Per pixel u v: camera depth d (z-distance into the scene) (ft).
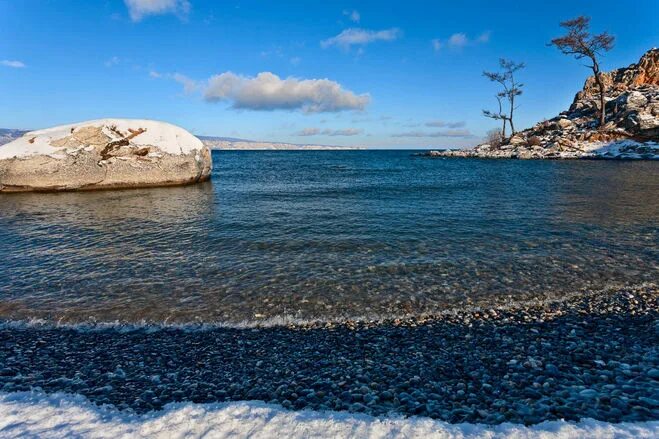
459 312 24.02
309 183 98.63
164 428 12.30
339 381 16.07
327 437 11.69
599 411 13.24
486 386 15.34
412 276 30.04
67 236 43.09
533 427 12.16
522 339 20.11
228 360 18.43
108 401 14.53
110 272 31.42
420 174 121.60
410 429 11.98
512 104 225.15
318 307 24.97
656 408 13.34
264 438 11.72
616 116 183.62
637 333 20.48
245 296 26.71
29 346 20.16
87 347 20.02
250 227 46.65
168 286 28.50
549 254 34.73
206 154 99.19
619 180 86.99
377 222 48.80
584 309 23.97
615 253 34.65
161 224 48.85
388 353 18.88
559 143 175.52
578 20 174.40
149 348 19.89
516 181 92.58
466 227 45.42
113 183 84.38
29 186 77.87
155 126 91.04
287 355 18.89
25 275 30.81
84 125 83.25
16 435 11.97
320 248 37.52
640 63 229.66
